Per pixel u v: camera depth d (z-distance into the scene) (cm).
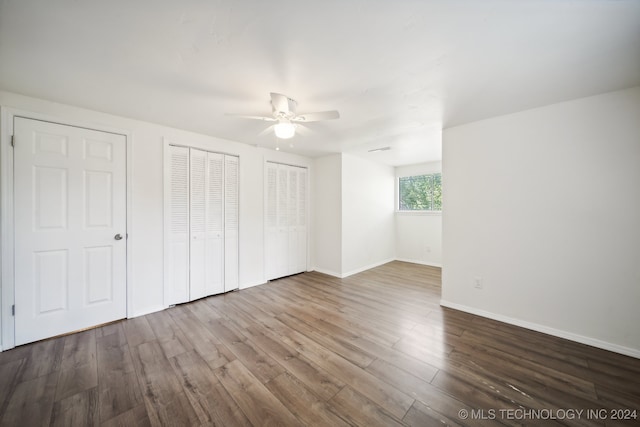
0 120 201
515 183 250
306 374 175
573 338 221
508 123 252
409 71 175
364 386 164
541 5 117
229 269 351
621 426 134
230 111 244
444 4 117
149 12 123
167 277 293
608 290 207
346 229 438
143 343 216
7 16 122
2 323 204
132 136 266
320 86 195
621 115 200
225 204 346
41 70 173
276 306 298
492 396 155
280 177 416
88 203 243
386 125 284
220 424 135
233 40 144
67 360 191
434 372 177
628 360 191
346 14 124
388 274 445
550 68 170
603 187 208
